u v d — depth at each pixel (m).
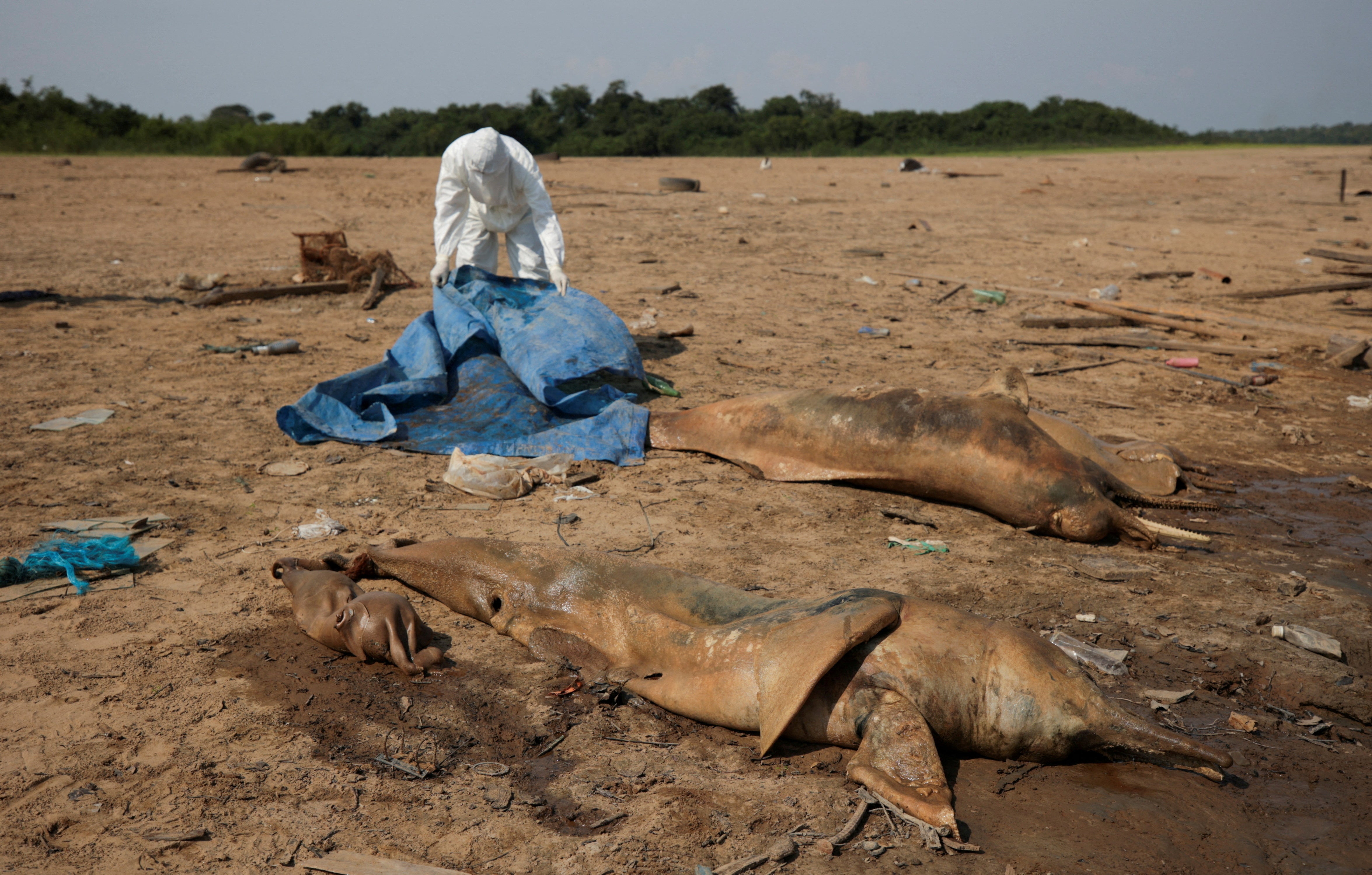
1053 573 6.00
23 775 3.78
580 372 8.52
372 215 23.89
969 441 6.72
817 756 4.11
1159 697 4.62
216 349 10.86
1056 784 4.02
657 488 7.24
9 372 9.78
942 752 4.20
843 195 32.19
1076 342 12.60
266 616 5.15
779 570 5.84
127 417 8.46
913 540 6.42
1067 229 24.00
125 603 5.23
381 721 4.26
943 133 72.56
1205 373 11.35
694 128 71.31
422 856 3.42
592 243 19.95
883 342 12.34
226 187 30.39
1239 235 23.19
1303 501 7.50
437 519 6.49
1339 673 4.85
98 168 37.66
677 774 3.96
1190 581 5.98
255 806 3.66
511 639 5.05
